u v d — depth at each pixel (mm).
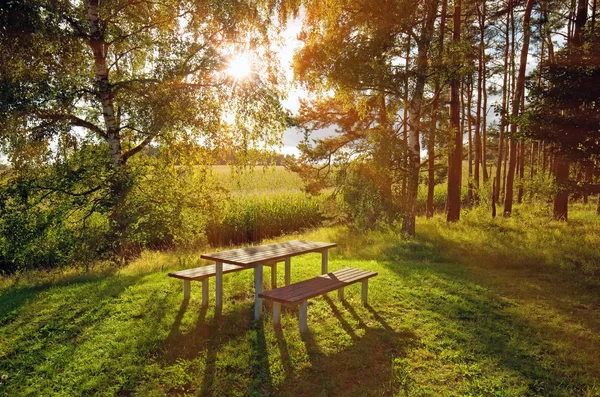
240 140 8508
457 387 3361
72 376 3633
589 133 8000
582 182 9109
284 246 6172
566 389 3326
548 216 13930
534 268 7492
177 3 8008
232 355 3930
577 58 8016
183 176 8492
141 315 5066
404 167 10008
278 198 19094
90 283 6816
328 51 10172
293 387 3396
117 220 7637
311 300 5578
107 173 7715
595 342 4262
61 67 7340
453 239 10070
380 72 9484
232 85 8039
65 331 4637
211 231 14867
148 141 8273
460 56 10078
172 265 8508
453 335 4398
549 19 16359
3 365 3912
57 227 7691
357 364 3756
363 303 5430
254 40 8227
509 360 3828
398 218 10633
